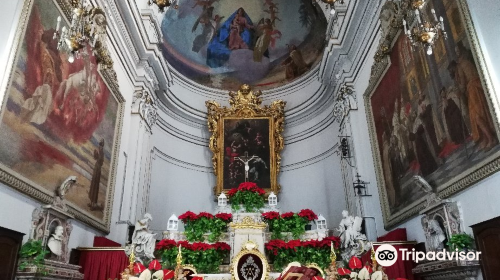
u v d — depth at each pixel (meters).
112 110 9.37
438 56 6.27
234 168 13.73
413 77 7.25
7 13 5.37
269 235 7.55
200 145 14.42
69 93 7.04
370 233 9.10
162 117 13.23
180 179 13.39
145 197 11.24
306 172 13.73
